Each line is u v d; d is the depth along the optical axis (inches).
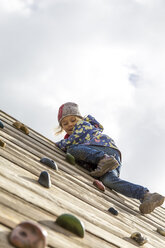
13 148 96.3
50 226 53.1
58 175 95.8
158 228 109.2
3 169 68.2
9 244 40.1
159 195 121.5
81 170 133.7
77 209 72.2
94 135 148.5
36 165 90.2
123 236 76.3
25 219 50.3
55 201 67.8
